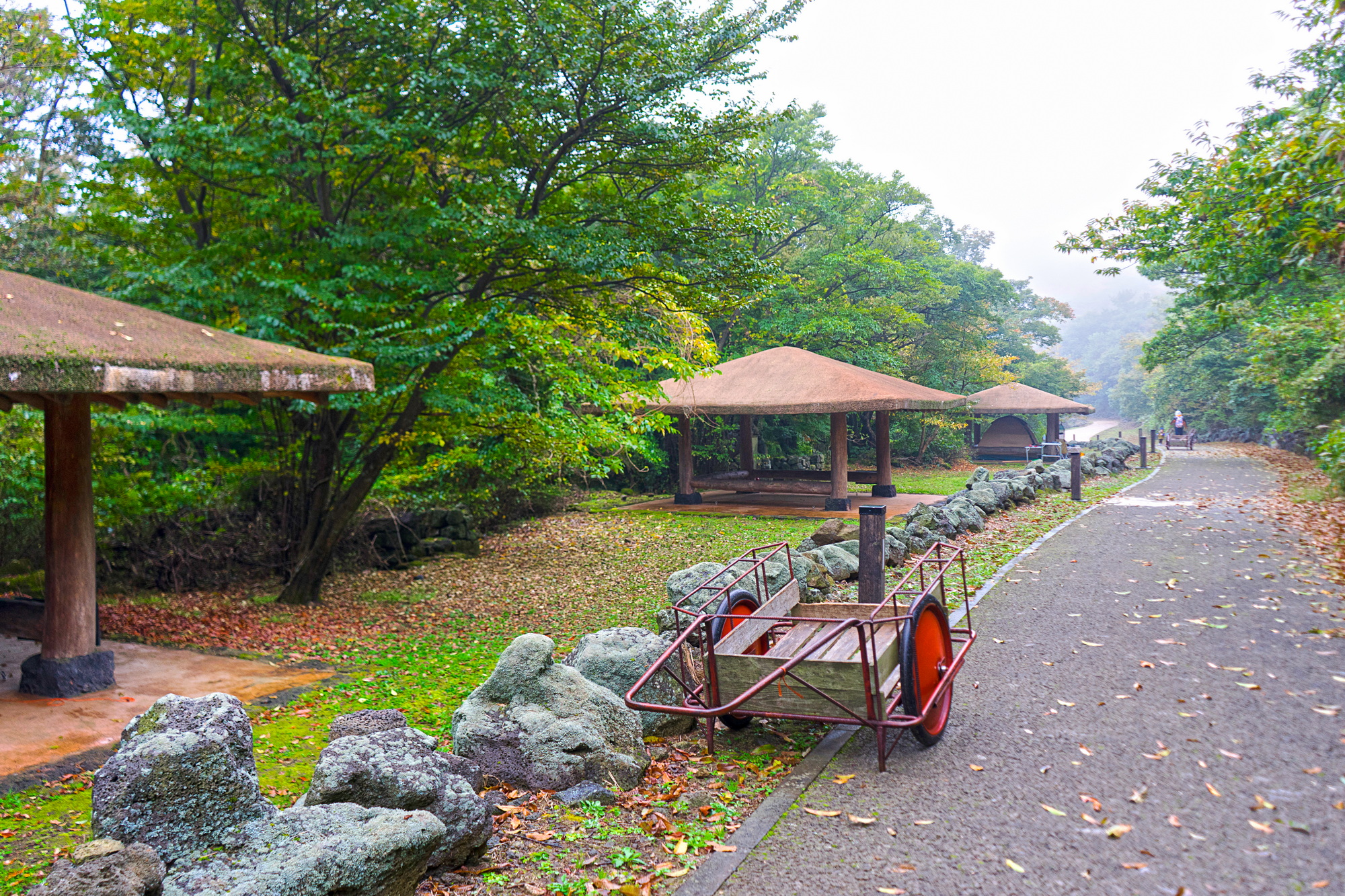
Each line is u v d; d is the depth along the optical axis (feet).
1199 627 24.29
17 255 42.04
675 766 16.57
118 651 27.63
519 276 36.65
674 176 36.96
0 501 33.14
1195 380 147.74
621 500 76.48
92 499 23.41
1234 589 28.94
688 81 34.32
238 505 43.70
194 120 31.96
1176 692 18.94
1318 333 57.77
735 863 12.35
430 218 32.76
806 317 101.50
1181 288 89.66
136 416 35.37
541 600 37.32
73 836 14.01
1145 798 13.89
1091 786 14.44
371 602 37.50
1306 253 40.37
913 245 127.03
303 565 37.09
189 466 44.93
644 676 15.96
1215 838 12.47
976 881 11.61
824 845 12.83
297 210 32.58
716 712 15.62
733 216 36.17
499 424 40.78
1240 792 13.89
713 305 38.40
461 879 11.89
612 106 34.01
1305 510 48.24
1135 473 82.28
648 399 51.11
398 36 33.01
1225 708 17.76
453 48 33.37
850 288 114.21
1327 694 18.31
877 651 16.12
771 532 53.67
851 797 14.48
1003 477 63.26
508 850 12.77
